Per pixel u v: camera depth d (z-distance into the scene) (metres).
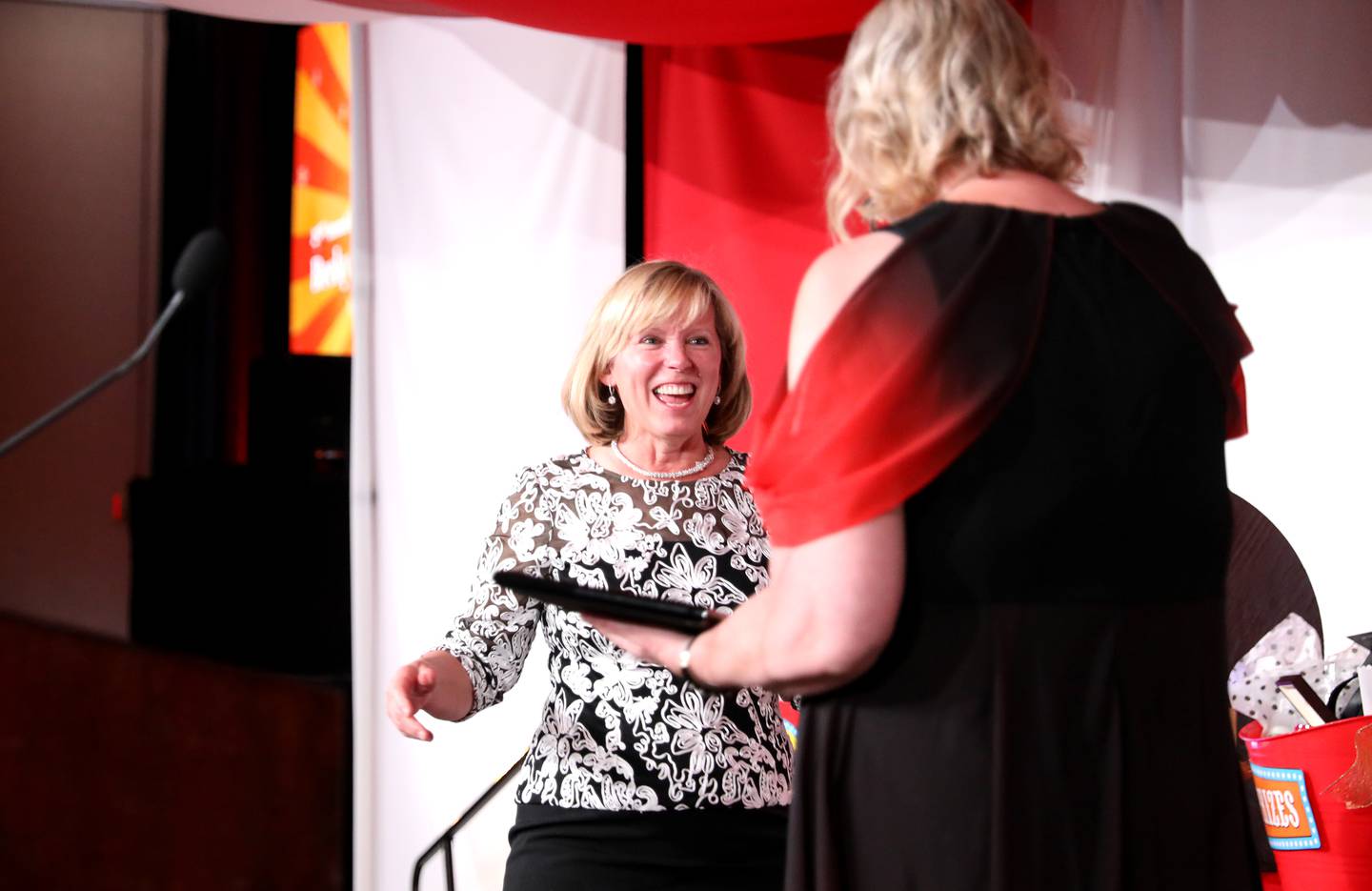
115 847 0.81
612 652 1.87
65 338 5.80
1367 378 2.61
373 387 3.42
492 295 3.32
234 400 6.11
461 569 3.30
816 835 1.12
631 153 3.29
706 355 1.99
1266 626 2.42
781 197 3.21
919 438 1.04
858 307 1.07
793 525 1.06
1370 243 2.61
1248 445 2.71
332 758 0.79
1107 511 1.07
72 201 5.84
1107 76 2.69
